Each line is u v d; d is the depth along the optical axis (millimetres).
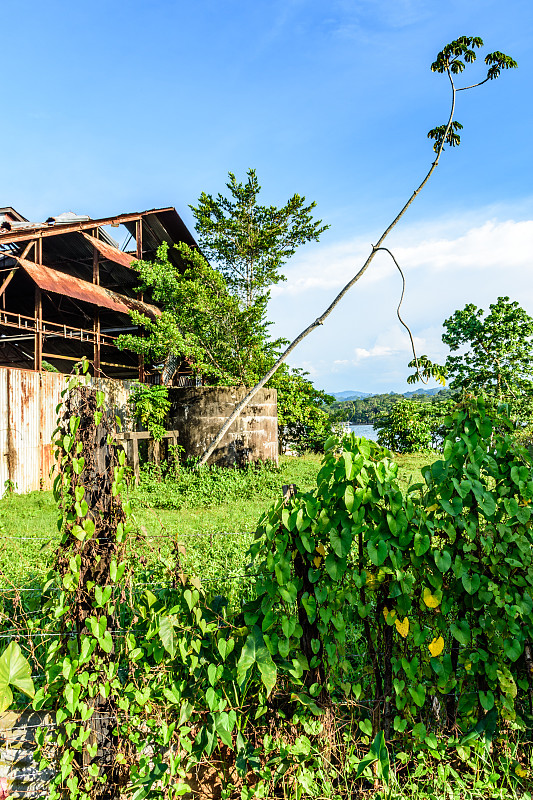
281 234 24750
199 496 12250
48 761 2590
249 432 17547
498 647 2709
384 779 2533
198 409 17406
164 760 2738
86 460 2643
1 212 19281
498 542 2730
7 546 6371
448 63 9281
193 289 18969
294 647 2709
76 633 2600
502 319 20078
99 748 2568
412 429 25609
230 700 2680
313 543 2617
